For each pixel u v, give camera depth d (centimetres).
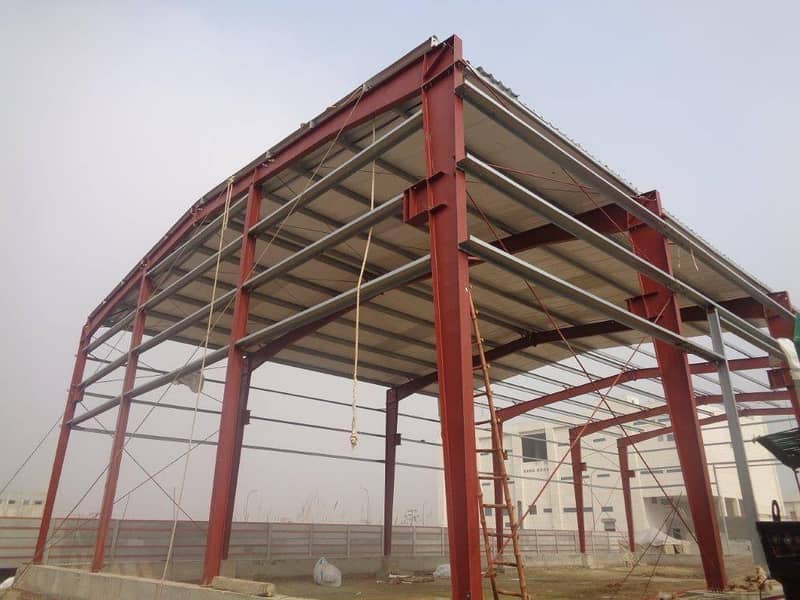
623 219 1476
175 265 1827
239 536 2144
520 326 2209
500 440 796
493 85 1037
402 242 1697
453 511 741
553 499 5556
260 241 1695
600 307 1053
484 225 1602
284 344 2044
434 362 2483
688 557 3108
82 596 1462
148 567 1953
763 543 827
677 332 1312
